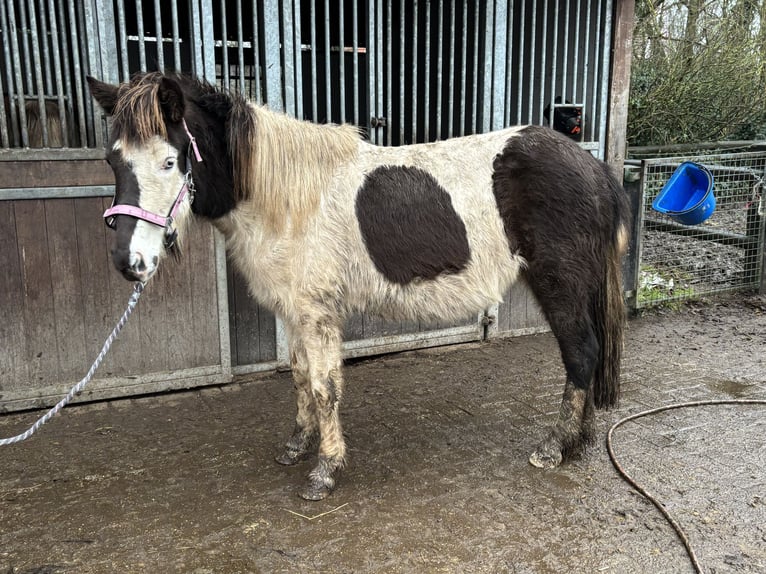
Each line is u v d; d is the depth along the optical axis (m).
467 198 2.73
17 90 3.27
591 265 2.78
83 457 3.05
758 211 5.90
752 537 2.36
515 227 2.75
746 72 8.29
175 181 2.32
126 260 2.20
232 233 2.74
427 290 2.76
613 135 4.77
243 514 2.56
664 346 4.66
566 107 4.57
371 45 3.94
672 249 6.59
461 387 3.93
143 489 2.76
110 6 3.35
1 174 3.27
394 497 2.68
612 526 2.45
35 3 3.50
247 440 3.24
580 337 2.84
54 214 3.42
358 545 2.34
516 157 2.73
